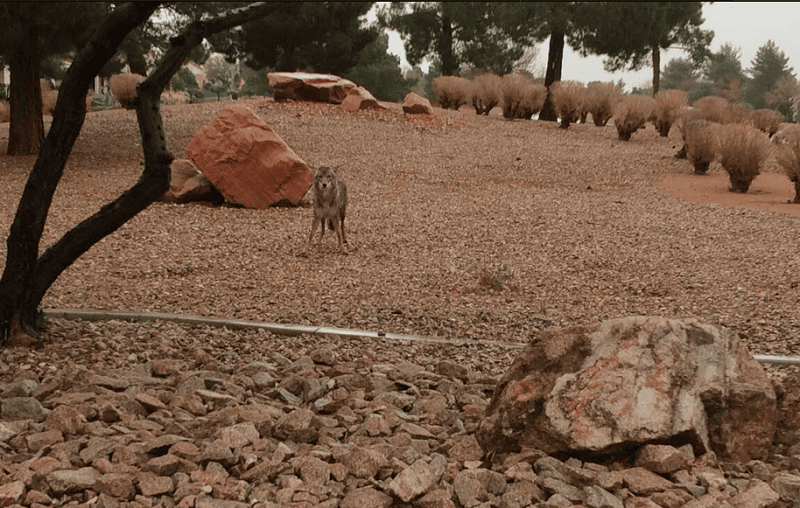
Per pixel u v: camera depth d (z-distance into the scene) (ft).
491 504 10.20
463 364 19.80
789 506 10.48
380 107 89.15
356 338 22.84
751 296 29.25
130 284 29.96
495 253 38.52
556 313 26.91
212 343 21.12
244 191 49.37
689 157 67.87
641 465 11.43
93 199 49.06
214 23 17.95
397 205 52.06
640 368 12.30
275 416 13.80
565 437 11.75
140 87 18.19
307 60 140.67
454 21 134.00
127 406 13.66
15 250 18.85
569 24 111.04
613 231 44.19
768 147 59.62
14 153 67.00
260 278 32.09
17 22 53.36
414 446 12.59
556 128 92.12
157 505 10.05
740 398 12.33
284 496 10.32
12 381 15.94
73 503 9.92
